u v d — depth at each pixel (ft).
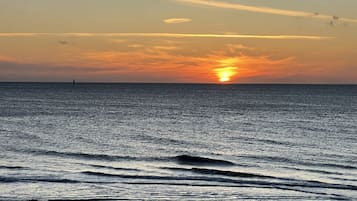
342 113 353.92
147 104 461.37
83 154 159.22
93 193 105.19
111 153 164.96
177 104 469.57
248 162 153.17
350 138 211.82
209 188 113.19
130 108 400.67
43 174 122.93
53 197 100.83
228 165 147.54
